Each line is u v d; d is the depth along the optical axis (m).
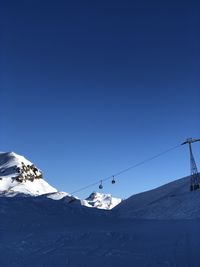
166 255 10.55
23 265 9.57
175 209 44.09
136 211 49.38
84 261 9.99
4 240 12.67
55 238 13.05
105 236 13.46
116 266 9.54
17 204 22.73
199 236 13.20
